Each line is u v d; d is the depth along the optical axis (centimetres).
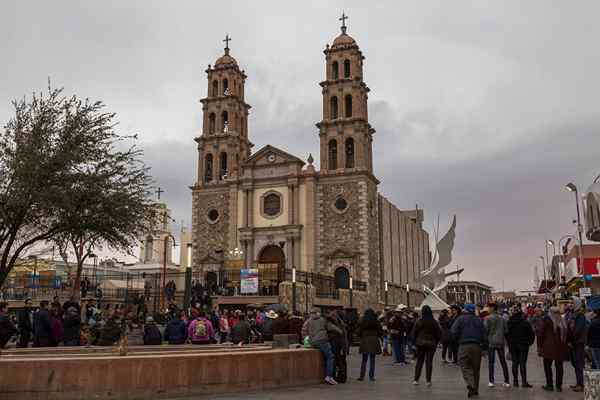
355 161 5469
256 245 5491
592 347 1455
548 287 6303
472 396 1341
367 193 5384
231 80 6159
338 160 5516
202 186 5847
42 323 1722
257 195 5606
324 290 4809
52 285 4334
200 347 1734
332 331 1644
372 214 5519
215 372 1375
